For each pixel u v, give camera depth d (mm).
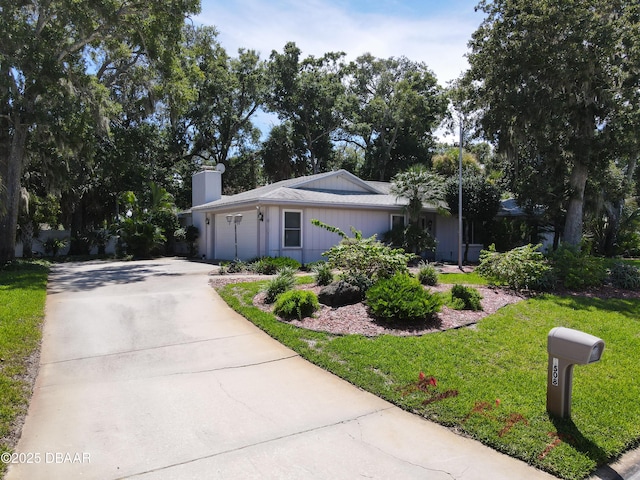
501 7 16047
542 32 14383
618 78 14656
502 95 15859
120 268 15406
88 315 7336
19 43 14297
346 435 3543
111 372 4883
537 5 14164
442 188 16359
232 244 18203
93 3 14969
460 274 12758
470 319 6922
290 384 4602
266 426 3674
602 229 22281
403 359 5152
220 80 31562
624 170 23078
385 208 16641
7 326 6098
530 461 3203
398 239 16172
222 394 4328
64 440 3377
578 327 6867
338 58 38094
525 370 4926
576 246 11438
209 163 35938
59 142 15625
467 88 17875
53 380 4613
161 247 23422
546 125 15203
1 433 3400
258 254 14867
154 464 3070
